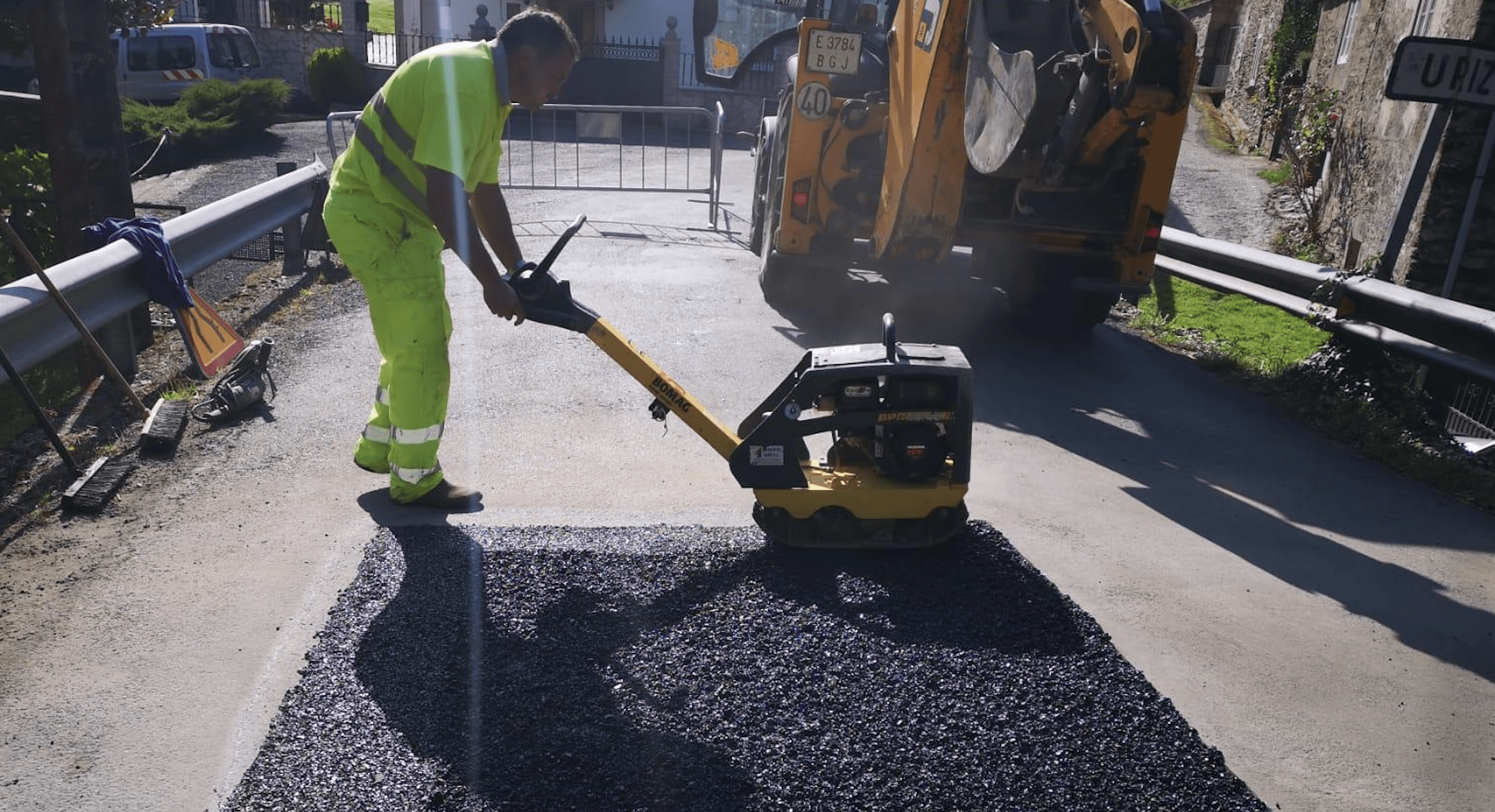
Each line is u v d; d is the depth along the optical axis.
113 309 5.31
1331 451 5.64
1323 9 13.96
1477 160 7.78
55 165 6.00
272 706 2.96
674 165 16.58
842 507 3.86
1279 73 16.23
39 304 4.57
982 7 5.90
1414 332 6.04
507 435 5.12
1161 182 6.70
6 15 5.78
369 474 4.62
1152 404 6.27
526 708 2.84
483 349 6.50
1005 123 5.72
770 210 8.16
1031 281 7.78
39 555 3.83
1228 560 4.22
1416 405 6.27
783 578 3.67
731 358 6.58
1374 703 3.25
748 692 2.95
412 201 3.88
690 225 11.30
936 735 2.79
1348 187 10.30
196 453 4.80
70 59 5.88
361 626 3.23
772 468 3.81
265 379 5.84
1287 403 6.43
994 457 5.20
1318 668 3.43
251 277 8.24
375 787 2.51
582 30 26.78
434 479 4.25
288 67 24.53
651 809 2.47
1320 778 2.86
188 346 5.65
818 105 7.23
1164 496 4.85
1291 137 13.83
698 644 3.20
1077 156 5.72
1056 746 2.77
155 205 8.68
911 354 3.90
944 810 2.51
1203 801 2.60
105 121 6.16
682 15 26.30
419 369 4.05
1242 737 3.03
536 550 3.80
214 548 3.90
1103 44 5.38
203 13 24.83
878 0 7.99
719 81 10.21
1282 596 3.93
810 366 3.97
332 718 2.76
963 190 6.57
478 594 3.46
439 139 3.62
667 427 5.29
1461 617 3.85
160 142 13.89
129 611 3.45
